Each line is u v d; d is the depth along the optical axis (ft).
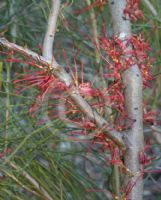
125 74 2.66
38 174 3.08
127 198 2.66
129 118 2.65
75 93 2.48
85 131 2.62
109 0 2.79
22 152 3.07
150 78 2.78
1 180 2.91
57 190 3.10
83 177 3.28
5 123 2.92
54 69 2.46
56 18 2.57
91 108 2.52
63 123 2.80
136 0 2.77
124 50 2.67
